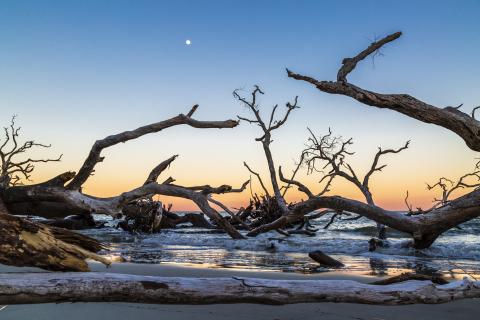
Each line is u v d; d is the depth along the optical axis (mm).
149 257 11078
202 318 3773
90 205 14711
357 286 4246
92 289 3717
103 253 12242
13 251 3938
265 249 14672
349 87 11406
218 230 26469
